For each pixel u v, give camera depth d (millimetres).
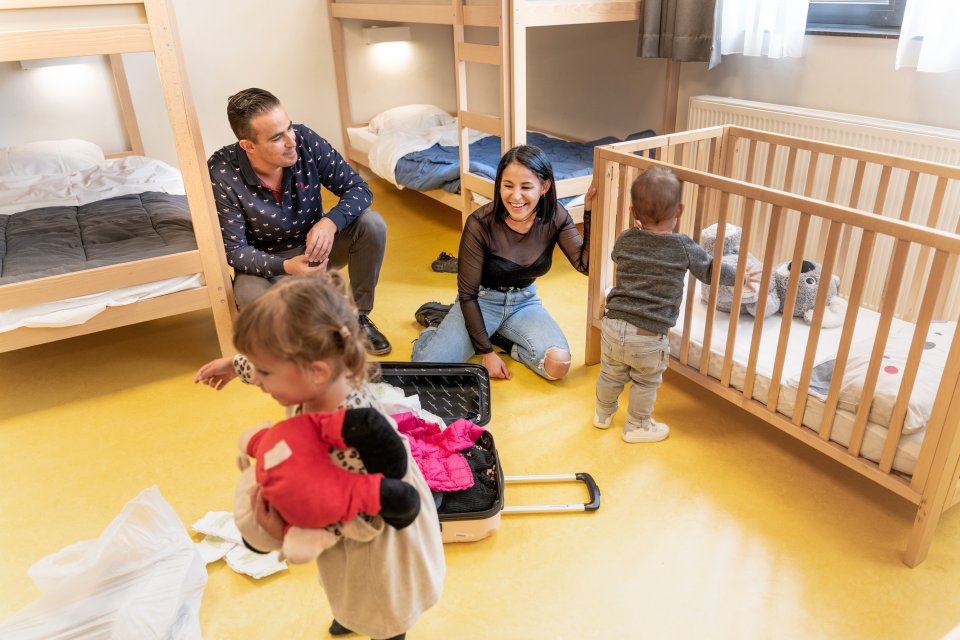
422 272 3295
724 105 3158
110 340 2760
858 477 1894
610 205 2160
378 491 943
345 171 2574
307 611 1541
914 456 1528
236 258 2338
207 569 1655
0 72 3736
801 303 2072
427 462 1696
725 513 1776
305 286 928
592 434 2094
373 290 2656
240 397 2357
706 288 2180
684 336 2035
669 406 2219
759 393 1875
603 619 1495
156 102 4133
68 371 2537
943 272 1354
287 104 4613
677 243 1786
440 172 3605
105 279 2197
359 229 2523
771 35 2912
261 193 2367
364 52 4727
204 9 4180
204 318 2930
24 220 2822
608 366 1974
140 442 2123
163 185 3344
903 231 1404
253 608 1550
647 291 1827
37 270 2188
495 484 1731
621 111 4113
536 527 1750
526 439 2078
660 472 1928
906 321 2020
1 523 1804
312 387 944
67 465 2025
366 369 999
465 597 1559
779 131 2934
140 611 1361
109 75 3969
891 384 1600
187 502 1857
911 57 2527
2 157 3535
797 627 1463
